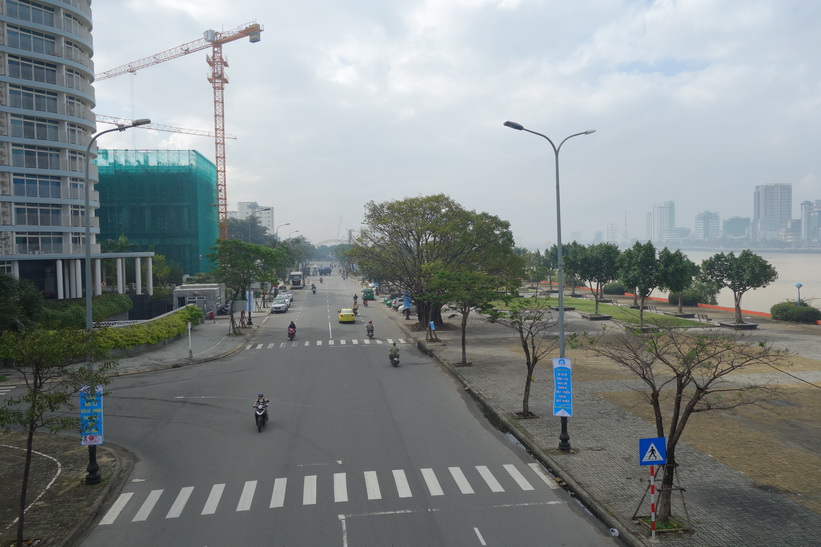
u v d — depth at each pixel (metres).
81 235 54.41
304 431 21.88
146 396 27.83
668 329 20.45
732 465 17.69
